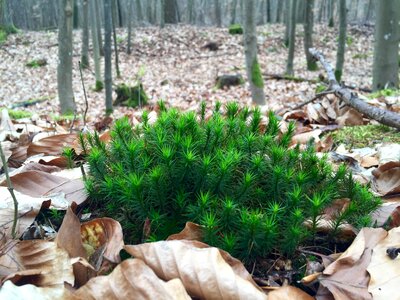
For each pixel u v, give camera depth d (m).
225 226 0.26
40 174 0.35
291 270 0.27
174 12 4.18
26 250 0.25
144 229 0.27
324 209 0.30
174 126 0.31
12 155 0.48
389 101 0.74
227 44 3.22
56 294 0.21
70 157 0.38
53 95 2.13
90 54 2.93
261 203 0.28
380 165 0.40
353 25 3.87
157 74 2.55
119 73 2.42
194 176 0.27
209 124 0.30
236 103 0.36
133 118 0.58
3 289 0.20
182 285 0.21
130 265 0.22
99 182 0.30
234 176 0.28
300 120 0.66
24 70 2.62
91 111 1.64
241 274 0.23
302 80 2.11
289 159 0.29
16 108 1.84
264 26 3.95
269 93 1.87
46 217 0.32
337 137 0.55
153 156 0.29
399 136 0.52
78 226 0.26
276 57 2.96
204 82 2.28
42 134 0.57
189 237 0.26
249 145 0.29
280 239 0.27
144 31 3.57
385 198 0.36
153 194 0.27
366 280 0.24
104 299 0.21
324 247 0.29
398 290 0.23
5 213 0.30
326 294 0.24
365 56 2.97
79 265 0.25
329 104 0.66
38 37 3.31
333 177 0.31
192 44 3.24
